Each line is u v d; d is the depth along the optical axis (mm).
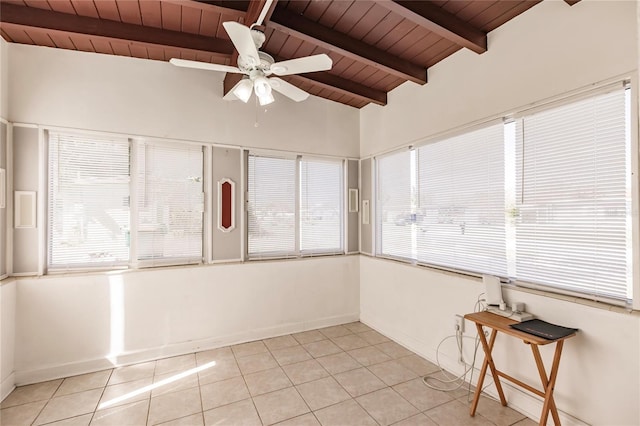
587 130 1968
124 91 3037
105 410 2322
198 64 2020
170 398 2473
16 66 2678
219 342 3398
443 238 3031
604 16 1853
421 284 3188
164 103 3201
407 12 2148
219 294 3416
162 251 3236
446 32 2332
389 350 3324
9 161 2633
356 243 4277
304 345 3453
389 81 3477
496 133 2527
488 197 2584
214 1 2223
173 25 2629
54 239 2846
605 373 1832
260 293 3629
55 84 2797
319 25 2502
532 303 2209
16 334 2619
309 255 4016
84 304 2854
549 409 1871
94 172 2977
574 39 1995
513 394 2326
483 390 2537
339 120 4168
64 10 2404
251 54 1921
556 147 2131
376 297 3906
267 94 2168
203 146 3416
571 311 1992
